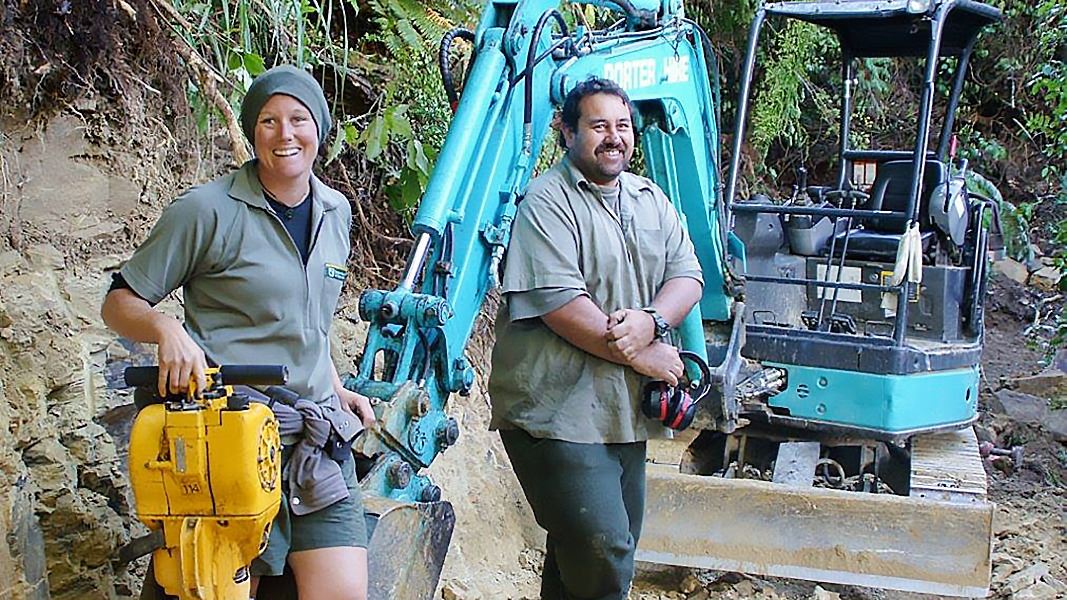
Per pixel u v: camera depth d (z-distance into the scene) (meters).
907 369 5.31
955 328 5.73
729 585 5.23
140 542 2.64
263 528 2.40
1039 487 6.77
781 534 4.84
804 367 5.48
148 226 4.04
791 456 5.66
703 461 6.17
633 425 3.69
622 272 3.67
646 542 4.95
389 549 2.87
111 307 2.55
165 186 4.23
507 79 3.68
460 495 5.11
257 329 2.63
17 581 3.00
